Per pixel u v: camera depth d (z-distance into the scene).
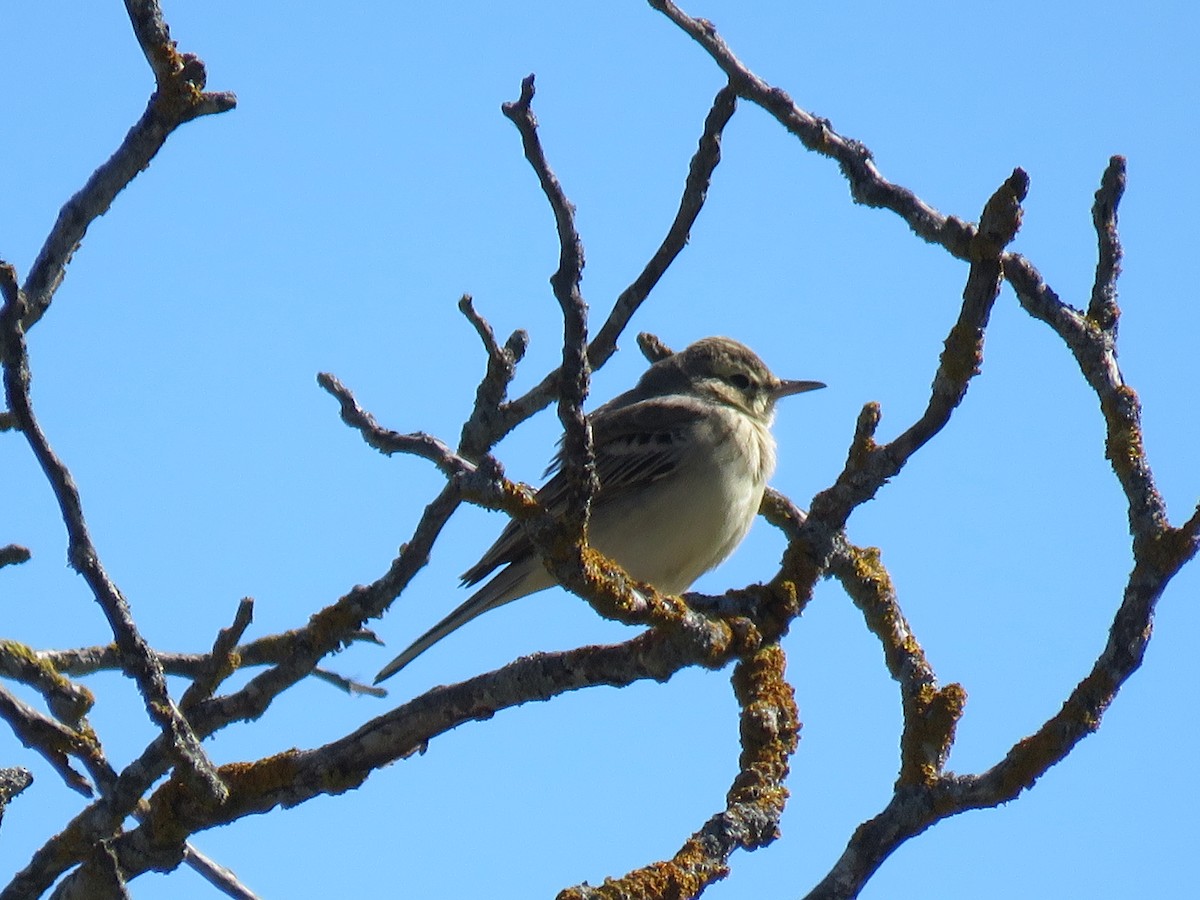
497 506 9.89
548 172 8.70
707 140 11.86
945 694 10.37
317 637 11.30
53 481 9.09
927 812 9.99
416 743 10.76
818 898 9.85
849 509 11.09
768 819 10.36
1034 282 11.23
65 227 11.83
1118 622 9.71
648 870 9.81
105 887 10.22
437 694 10.73
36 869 10.35
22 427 8.91
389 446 10.61
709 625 10.53
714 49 12.70
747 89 12.64
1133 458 10.12
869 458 10.98
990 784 9.90
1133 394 10.62
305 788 10.68
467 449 14.01
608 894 9.61
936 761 10.21
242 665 13.73
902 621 12.20
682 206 12.16
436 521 10.74
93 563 9.38
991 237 9.65
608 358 13.00
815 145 12.61
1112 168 11.40
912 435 10.76
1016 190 9.54
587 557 9.98
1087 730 9.70
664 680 10.55
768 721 10.95
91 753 10.10
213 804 10.09
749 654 10.80
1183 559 9.56
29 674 10.95
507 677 10.62
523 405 13.88
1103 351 10.96
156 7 11.54
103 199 11.85
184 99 11.61
